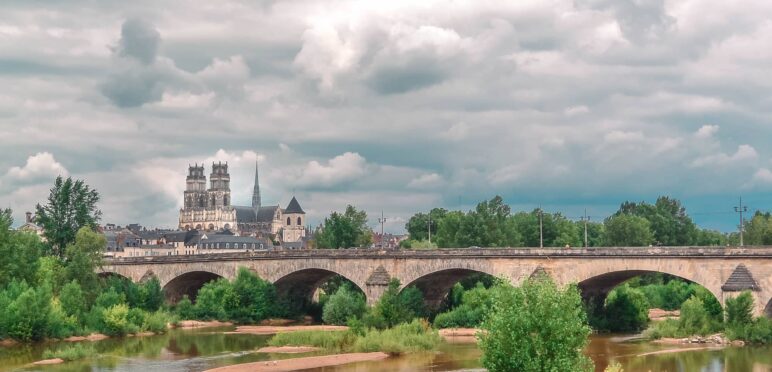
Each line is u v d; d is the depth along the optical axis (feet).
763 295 404.36
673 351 388.98
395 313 479.00
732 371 332.80
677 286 652.48
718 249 416.05
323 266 567.18
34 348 437.17
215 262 629.10
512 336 231.30
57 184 608.60
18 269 506.48
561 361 227.20
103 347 441.68
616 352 392.27
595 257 453.17
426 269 516.32
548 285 242.37
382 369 354.95
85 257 538.47
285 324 583.99
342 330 460.55
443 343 441.68
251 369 358.23
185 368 362.33
